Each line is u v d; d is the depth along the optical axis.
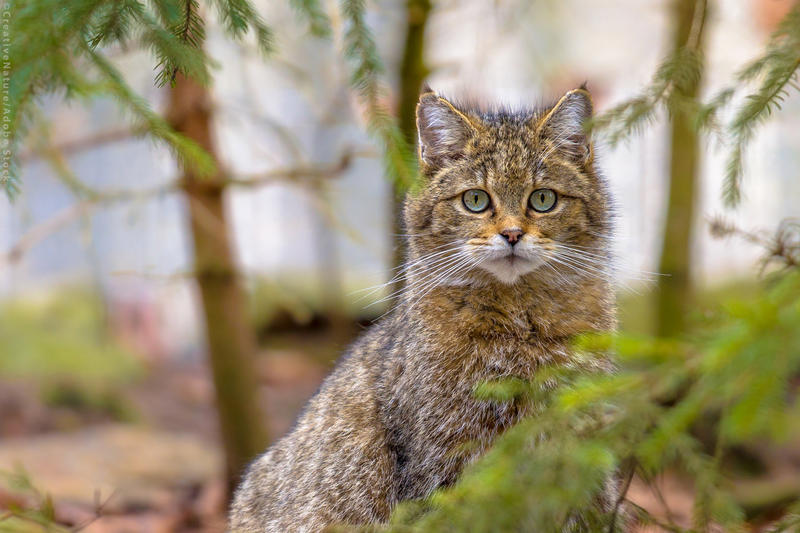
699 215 13.48
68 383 16.91
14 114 5.15
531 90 17.33
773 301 4.10
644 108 5.58
